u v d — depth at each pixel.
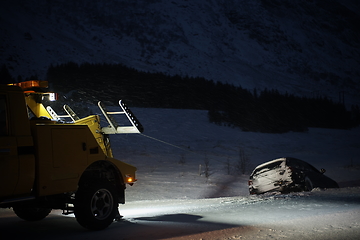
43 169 6.20
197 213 8.35
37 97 8.22
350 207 8.12
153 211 9.64
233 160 39.09
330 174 28.53
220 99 68.81
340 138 65.44
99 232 6.30
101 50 183.25
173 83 70.75
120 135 47.62
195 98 69.38
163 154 40.59
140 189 19.56
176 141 49.88
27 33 158.75
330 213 7.23
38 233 6.38
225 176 26.27
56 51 152.75
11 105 5.99
